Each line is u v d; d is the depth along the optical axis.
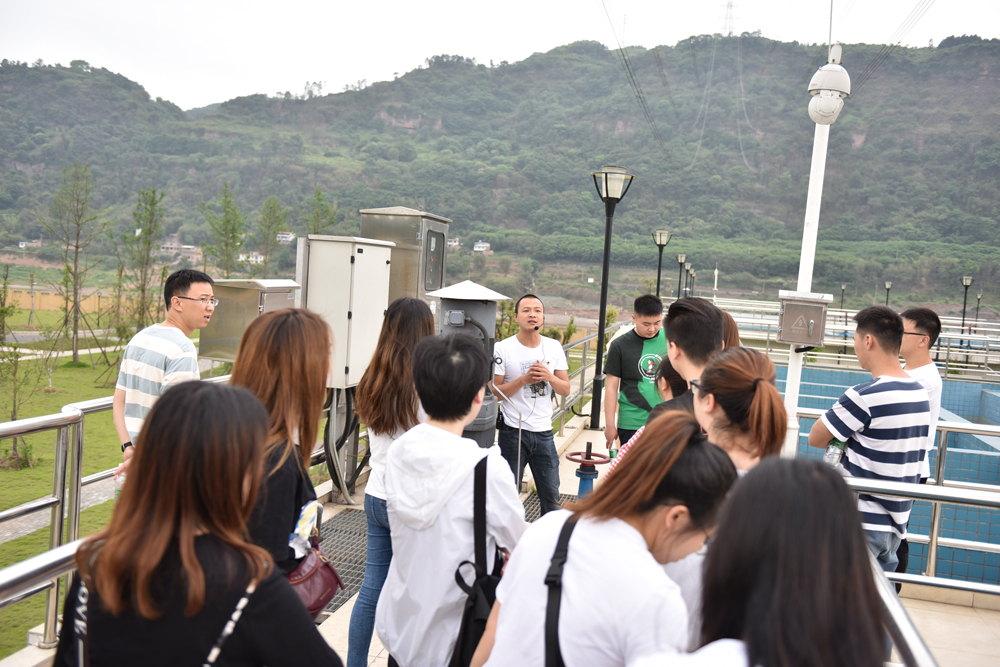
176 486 0.99
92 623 1.02
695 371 2.19
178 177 184.62
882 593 1.38
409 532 1.80
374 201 171.50
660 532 1.25
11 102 186.38
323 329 1.69
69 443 2.62
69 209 22.75
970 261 117.06
